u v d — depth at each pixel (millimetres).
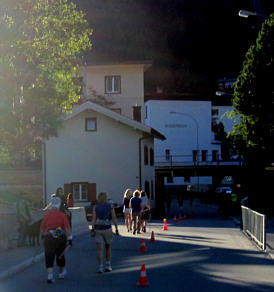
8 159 19047
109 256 11250
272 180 33875
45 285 9742
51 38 18625
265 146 30000
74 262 12992
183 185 77375
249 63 29938
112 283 9844
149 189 42656
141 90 51094
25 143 18062
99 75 51281
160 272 11195
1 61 15820
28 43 17547
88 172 38406
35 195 42812
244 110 29953
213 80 107375
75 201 38125
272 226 25953
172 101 79688
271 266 12125
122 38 105312
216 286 9500
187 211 46812
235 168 47000
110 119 38594
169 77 103875
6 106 15828
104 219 10992
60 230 10070
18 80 16609
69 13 19250
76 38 19438
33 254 13969
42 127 18250
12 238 16484
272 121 29234
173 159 78750
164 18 107875
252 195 33656
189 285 9602
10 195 33562
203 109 80750
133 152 38375
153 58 105062
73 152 38469
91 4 105562
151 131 38969
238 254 14445
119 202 38250
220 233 21734
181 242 17656
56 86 18734
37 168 43625
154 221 32781
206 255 14188
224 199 34094
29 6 17812
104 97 50969
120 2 106688
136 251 15117
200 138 80312
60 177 38375
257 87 29406
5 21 16359
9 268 11195
